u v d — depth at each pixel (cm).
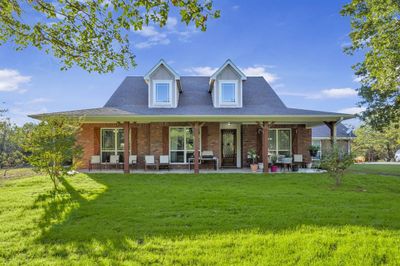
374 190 874
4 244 416
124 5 411
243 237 439
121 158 1562
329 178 1132
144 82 1800
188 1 370
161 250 393
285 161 1459
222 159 1627
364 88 1750
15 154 1455
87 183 1009
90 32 540
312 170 1466
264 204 662
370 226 494
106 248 399
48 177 1138
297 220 530
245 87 1773
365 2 845
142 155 1550
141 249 396
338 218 542
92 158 1511
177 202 685
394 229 477
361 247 402
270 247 403
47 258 372
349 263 356
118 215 566
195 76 1902
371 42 820
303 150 1614
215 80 1535
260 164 1494
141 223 514
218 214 574
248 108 1488
